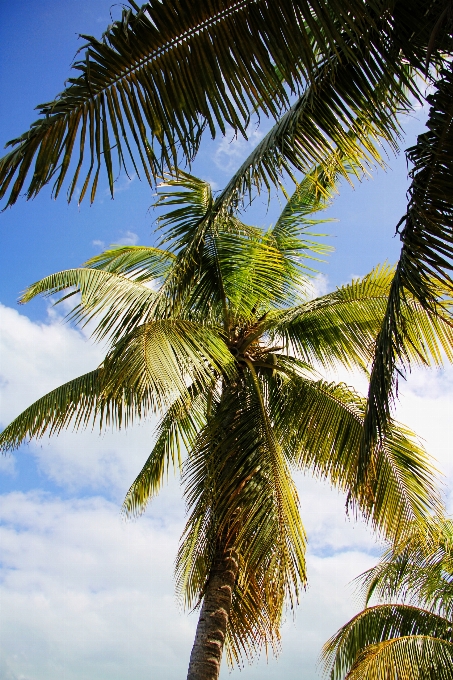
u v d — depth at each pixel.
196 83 3.09
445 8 3.17
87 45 2.90
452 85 3.53
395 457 7.54
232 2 3.01
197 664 6.42
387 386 3.93
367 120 4.20
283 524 6.59
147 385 5.98
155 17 2.93
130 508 9.45
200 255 8.00
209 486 6.94
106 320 7.69
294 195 9.42
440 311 4.66
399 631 10.22
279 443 7.90
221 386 8.27
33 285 8.34
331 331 8.36
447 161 3.54
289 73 3.16
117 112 2.99
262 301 9.11
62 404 8.64
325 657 10.52
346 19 3.15
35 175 2.79
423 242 3.62
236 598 7.00
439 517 7.48
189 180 7.56
